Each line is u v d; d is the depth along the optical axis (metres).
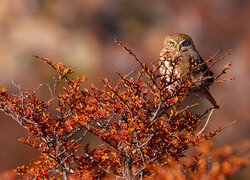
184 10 60.53
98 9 59.38
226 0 60.78
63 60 54.72
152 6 60.78
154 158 8.38
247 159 6.87
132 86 8.26
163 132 8.37
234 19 57.34
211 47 57.47
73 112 8.59
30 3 57.97
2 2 58.72
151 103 8.35
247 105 42.06
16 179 8.66
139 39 57.97
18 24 57.41
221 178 6.84
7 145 29.81
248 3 59.78
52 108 25.92
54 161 8.62
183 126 8.56
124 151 8.44
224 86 45.44
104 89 8.51
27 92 8.53
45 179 8.62
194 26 58.31
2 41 54.94
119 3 60.59
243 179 23.66
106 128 8.59
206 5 59.03
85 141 27.89
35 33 56.97
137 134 8.23
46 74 45.44
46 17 58.72
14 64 50.03
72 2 59.53
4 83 46.84
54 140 8.53
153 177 8.01
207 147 7.24
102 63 51.84
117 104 8.39
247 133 38.94
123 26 58.81
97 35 58.12
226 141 37.97
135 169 8.52
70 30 58.12
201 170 7.25
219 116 40.75
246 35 56.41
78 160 8.65
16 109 8.48
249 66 47.97
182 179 7.19
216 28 58.38
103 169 8.59
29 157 29.20
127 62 50.75
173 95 8.35
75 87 8.57
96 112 8.43
